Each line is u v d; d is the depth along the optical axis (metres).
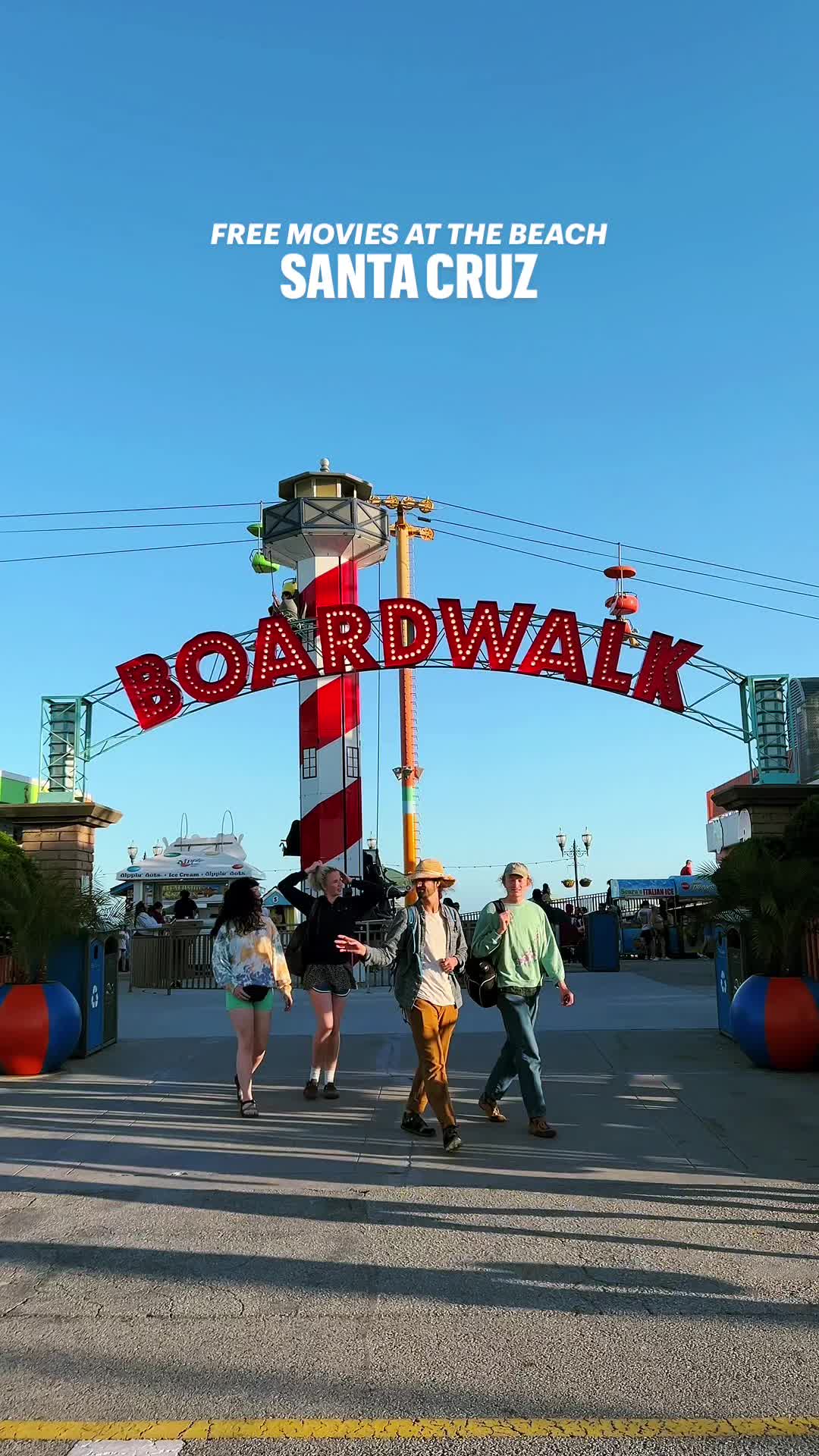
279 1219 5.62
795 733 21.78
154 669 19.64
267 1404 3.62
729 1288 4.61
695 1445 3.33
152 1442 3.38
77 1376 3.83
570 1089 8.82
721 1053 10.41
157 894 31.22
